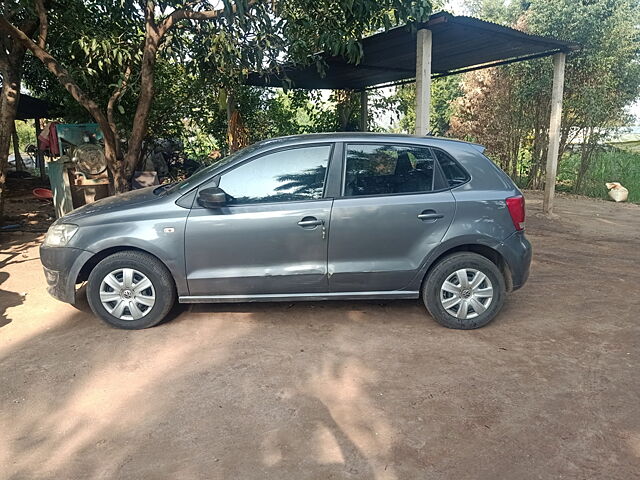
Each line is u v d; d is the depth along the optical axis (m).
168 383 3.36
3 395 3.21
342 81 11.41
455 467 2.54
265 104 12.22
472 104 14.36
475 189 4.19
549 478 2.46
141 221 4.05
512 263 4.19
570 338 4.07
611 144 13.09
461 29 6.80
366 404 3.11
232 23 5.80
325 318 4.45
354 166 4.16
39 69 10.08
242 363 3.63
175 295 4.25
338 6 6.48
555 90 8.84
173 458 2.62
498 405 3.10
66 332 4.17
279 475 2.49
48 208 10.16
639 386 3.32
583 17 10.87
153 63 6.98
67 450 2.68
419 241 4.12
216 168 4.21
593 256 6.73
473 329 4.23
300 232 4.05
